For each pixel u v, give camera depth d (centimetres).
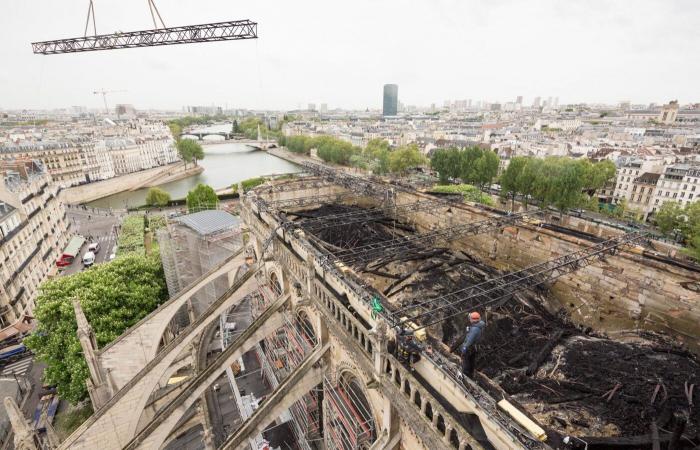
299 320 3612
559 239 3694
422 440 1820
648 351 2855
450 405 1789
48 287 5059
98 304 4781
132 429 3741
